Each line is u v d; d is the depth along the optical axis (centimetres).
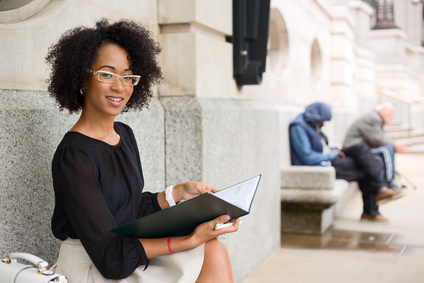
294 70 683
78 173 177
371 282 364
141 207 226
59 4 241
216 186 331
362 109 1289
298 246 470
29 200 214
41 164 220
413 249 458
